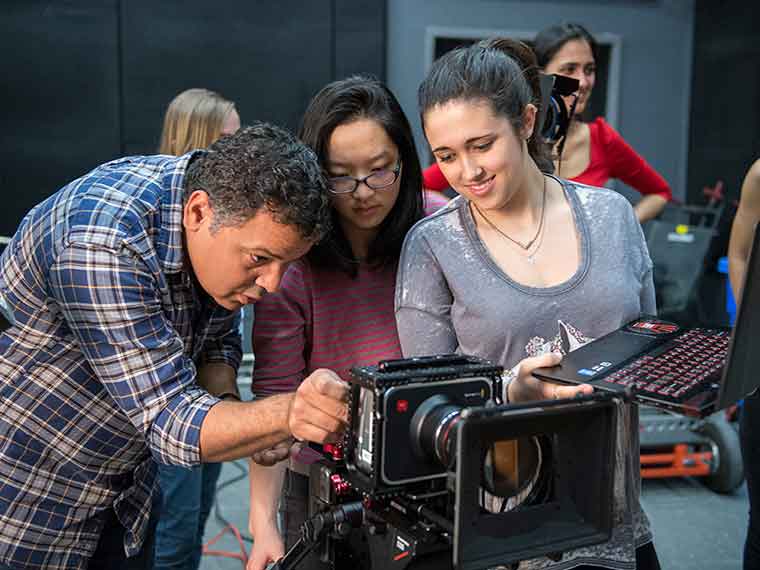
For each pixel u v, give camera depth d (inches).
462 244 56.2
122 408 50.1
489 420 37.5
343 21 192.5
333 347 64.4
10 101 181.5
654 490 138.2
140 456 57.8
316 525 46.9
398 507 45.5
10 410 53.4
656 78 211.2
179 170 52.3
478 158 52.3
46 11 180.5
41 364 52.8
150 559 65.6
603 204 57.1
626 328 53.6
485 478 44.5
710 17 203.6
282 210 47.3
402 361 45.1
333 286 63.7
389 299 64.9
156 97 187.3
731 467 133.3
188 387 50.6
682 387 44.8
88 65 183.6
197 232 50.2
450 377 44.6
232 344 65.1
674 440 135.0
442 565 44.0
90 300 48.4
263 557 63.8
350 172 59.9
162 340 50.1
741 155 193.6
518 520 41.4
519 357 54.5
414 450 43.8
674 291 168.1
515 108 52.7
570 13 204.4
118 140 187.0
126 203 50.5
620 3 206.1
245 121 192.1
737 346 42.7
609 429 41.4
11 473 53.9
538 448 45.0
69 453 54.2
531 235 56.2
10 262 52.6
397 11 196.4
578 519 42.9
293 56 191.8
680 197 215.9
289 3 189.9
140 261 50.0
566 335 54.2
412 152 62.8
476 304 54.6
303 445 64.0
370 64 195.0
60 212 50.4
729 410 147.5
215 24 187.6
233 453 48.5
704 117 207.5
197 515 90.6
